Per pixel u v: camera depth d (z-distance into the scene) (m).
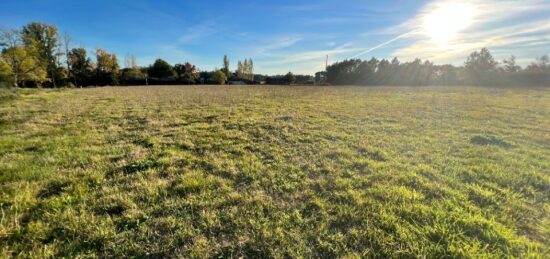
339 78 62.75
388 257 2.51
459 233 2.80
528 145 6.48
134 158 5.43
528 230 2.92
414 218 3.15
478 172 4.62
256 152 5.91
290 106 14.68
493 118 10.36
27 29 46.00
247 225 3.03
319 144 6.55
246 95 23.41
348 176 4.50
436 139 7.01
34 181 4.17
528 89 29.69
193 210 3.35
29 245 2.65
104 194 3.77
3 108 13.58
